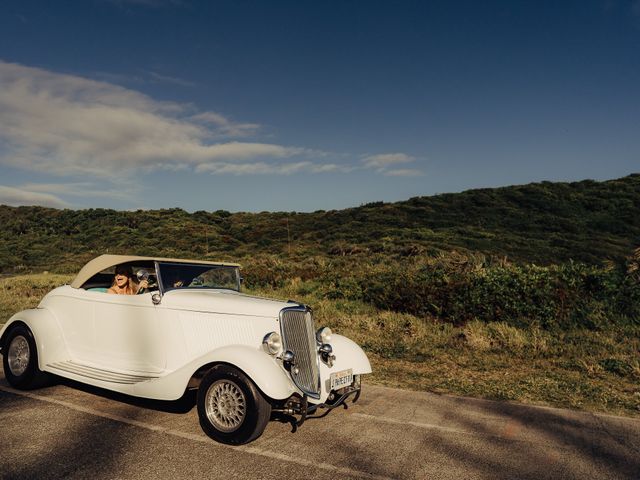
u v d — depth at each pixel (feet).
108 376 16.97
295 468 12.72
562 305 33.42
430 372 24.21
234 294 18.72
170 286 17.61
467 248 93.25
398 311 38.75
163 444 14.06
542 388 21.38
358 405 18.56
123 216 170.71
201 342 16.25
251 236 140.05
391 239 104.83
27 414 16.26
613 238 100.22
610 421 17.21
